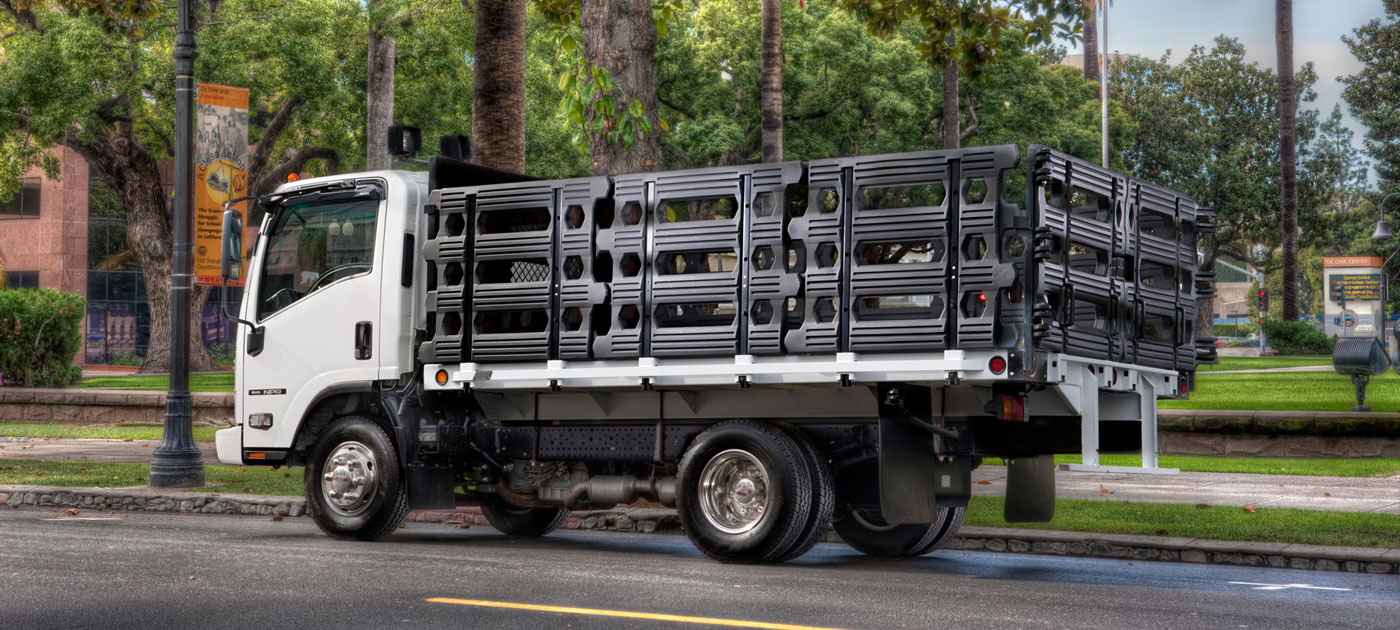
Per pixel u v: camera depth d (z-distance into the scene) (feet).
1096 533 32.96
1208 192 228.22
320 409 34.65
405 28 114.01
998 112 169.58
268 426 34.55
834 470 29.12
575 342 29.32
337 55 116.78
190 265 46.73
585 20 44.75
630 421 31.07
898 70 155.02
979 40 47.50
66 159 199.93
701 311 30.27
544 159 127.65
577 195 29.60
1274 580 27.43
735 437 28.60
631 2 44.47
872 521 32.07
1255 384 99.04
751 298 27.32
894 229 26.02
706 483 29.09
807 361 26.78
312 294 33.96
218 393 79.97
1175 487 45.21
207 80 111.34
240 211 33.63
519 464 32.63
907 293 25.80
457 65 116.47
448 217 31.68
